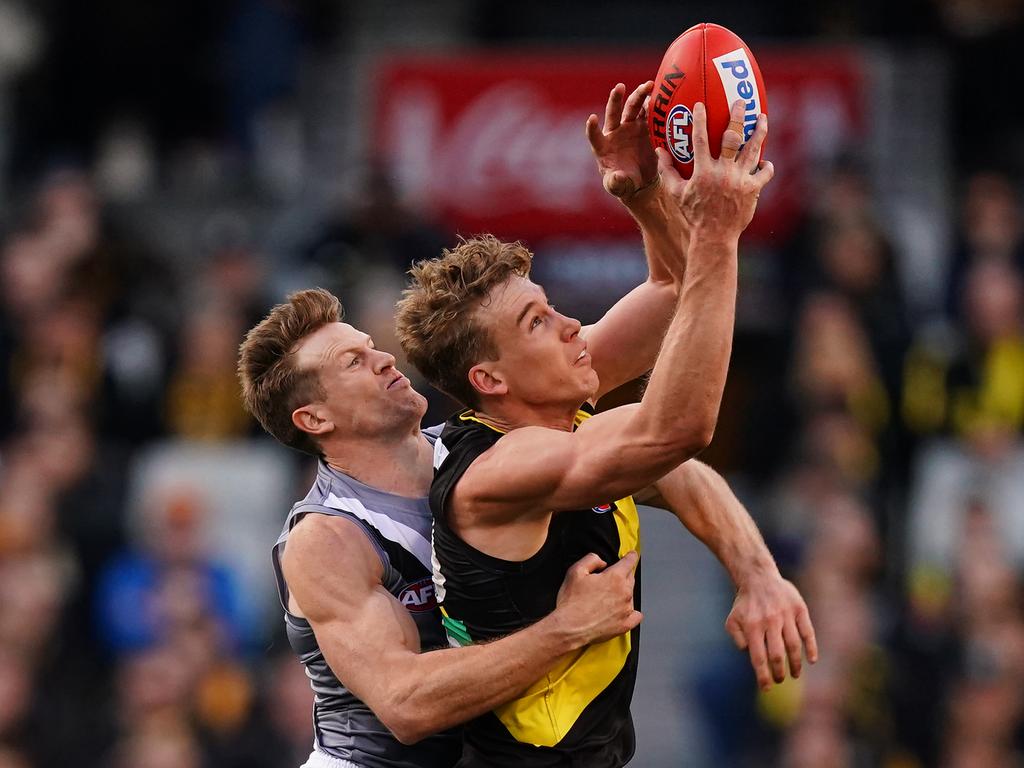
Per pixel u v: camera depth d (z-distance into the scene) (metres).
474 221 25.19
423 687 9.02
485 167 25.22
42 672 19.55
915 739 19.19
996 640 19.56
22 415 21.33
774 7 29.55
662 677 21.42
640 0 30.45
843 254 21.98
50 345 21.89
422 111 25.36
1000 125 27.41
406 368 19.64
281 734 18.78
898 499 21.09
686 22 30.27
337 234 21.83
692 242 8.50
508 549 9.05
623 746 9.49
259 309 21.97
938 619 19.72
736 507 10.08
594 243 24.95
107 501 20.64
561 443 8.77
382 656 9.23
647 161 9.41
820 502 20.27
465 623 9.32
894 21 28.36
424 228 22.28
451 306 9.26
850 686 19.08
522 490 8.80
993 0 28.11
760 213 24.72
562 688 9.24
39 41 29.50
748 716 19.55
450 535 9.20
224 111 29.31
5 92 29.62
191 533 19.98
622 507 9.51
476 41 30.62
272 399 10.02
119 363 21.84
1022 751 19.36
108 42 28.95
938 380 21.58
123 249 23.06
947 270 23.03
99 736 19.08
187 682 18.88
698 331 8.41
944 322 22.78
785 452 21.55
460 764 9.46
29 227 23.75
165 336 21.98
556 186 25.09
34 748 19.14
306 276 21.75
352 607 9.41
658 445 8.49
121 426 21.50
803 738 18.94
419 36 30.55
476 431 9.30
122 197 27.23
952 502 20.98
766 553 9.95
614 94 9.24
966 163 27.11
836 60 25.23
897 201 26.55
